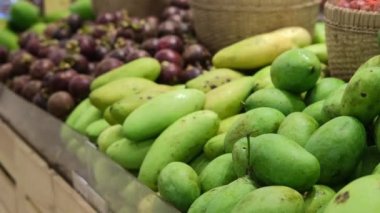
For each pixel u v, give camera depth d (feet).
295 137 3.18
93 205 4.04
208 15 5.15
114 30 5.79
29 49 6.07
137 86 4.32
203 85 4.26
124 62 5.15
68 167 4.42
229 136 3.41
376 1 3.88
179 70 4.77
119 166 3.68
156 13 6.68
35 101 5.18
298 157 2.88
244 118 3.41
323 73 4.27
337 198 2.58
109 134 4.03
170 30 5.54
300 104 3.62
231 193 2.94
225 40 5.12
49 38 6.32
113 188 3.75
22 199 5.40
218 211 2.92
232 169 3.27
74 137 4.30
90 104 4.63
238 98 3.90
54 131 4.64
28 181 5.16
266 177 2.94
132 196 3.54
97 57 5.55
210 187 3.28
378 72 2.99
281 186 2.82
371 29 3.84
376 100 2.99
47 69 5.39
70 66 5.26
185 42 5.36
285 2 4.91
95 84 4.69
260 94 3.65
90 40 5.56
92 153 4.00
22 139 5.39
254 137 3.19
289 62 3.61
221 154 3.51
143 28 5.61
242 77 4.28
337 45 4.05
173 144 3.59
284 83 3.64
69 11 7.90
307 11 5.08
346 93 3.07
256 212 2.72
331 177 2.99
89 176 4.06
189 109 3.80
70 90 4.92
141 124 3.73
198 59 5.00
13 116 5.61
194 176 3.28
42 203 4.87
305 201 2.90
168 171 3.29
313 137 3.05
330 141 2.97
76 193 4.26
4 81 5.99
